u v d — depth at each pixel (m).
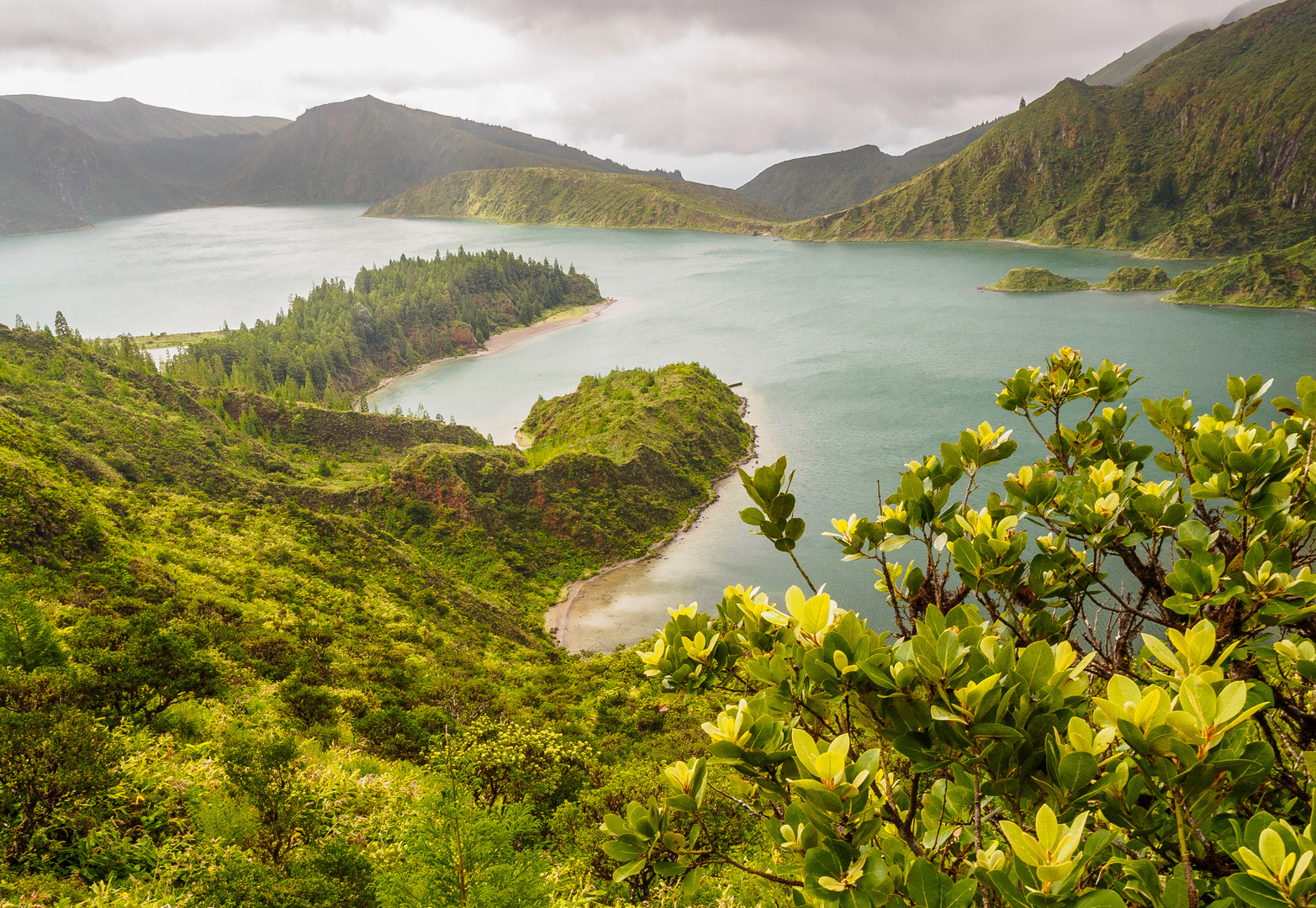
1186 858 2.94
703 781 4.14
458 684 53.34
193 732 25.84
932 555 5.62
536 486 155.00
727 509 170.50
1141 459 6.79
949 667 3.47
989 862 3.40
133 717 24.58
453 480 148.62
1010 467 166.25
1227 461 4.99
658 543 156.00
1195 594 4.56
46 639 24.72
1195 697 2.93
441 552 139.38
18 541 64.44
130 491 111.38
